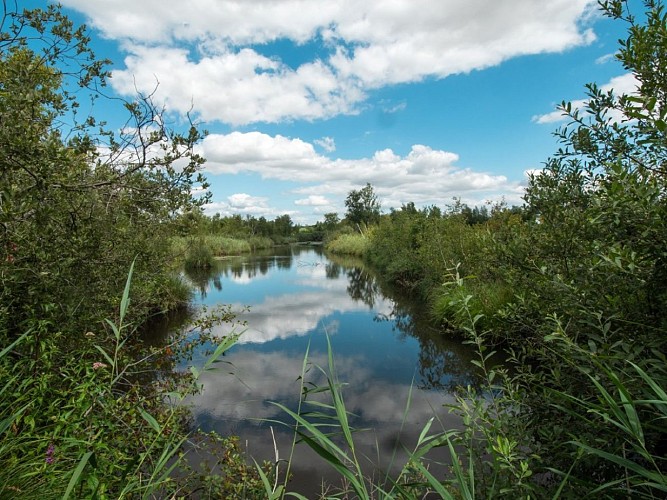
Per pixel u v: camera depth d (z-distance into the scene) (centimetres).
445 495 135
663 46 183
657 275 180
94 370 247
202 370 168
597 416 179
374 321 1016
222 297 1408
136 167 362
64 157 245
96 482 163
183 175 392
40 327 238
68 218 306
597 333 204
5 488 161
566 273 245
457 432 209
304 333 899
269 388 574
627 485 158
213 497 282
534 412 225
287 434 442
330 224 6119
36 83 309
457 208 1378
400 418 478
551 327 221
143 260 407
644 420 167
